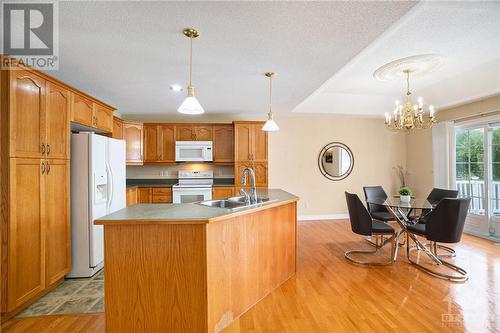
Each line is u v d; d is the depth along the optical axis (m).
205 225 1.70
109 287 1.69
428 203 3.29
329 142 5.52
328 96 4.74
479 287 2.43
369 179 5.61
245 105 4.32
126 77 2.86
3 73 1.87
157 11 1.64
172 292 1.70
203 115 5.20
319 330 1.82
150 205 2.23
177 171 5.18
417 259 3.18
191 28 1.84
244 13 1.66
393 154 5.66
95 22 1.76
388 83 4.07
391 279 2.63
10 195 1.89
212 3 1.56
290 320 1.95
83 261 2.66
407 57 2.95
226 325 1.89
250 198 2.66
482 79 3.44
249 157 4.82
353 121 5.57
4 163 1.88
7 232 1.88
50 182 2.29
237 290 2.01
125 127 4.57
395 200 3.52
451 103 4.21
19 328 1.84
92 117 2.93
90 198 2.66
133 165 5.09
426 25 2.26
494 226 4.01
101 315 2.01
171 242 1.70
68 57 2.33
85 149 2.66
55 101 2.35
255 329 1.84
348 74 3.59
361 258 3.24
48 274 2.27
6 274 1.88
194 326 1.71
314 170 5.48
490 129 4.05
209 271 1.74
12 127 1.90
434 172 4.76
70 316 1.99
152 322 1.70
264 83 3.09
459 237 2.69
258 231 2.27
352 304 2.16
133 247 1.69
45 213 2.23
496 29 2.33
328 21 1.75
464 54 2.90
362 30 1.87
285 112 4.92
